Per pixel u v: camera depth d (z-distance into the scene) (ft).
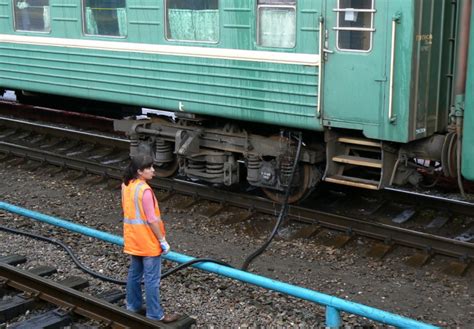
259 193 30.12
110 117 40.73
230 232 26.40
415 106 22.76
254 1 24.95
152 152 30.53
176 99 28.12
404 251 23.99
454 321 19.36
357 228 25.18
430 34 22.88
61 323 18.39
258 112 25.77
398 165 24.64
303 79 24.38
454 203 26.27
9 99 50.93
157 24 27.91
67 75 31.91
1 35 34.47
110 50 29.76
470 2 22.61
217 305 19.94
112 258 23.44
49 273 21.71
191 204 29.09
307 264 23.47
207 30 26.66
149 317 18.03
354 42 23.13
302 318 19.21
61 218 28.02
